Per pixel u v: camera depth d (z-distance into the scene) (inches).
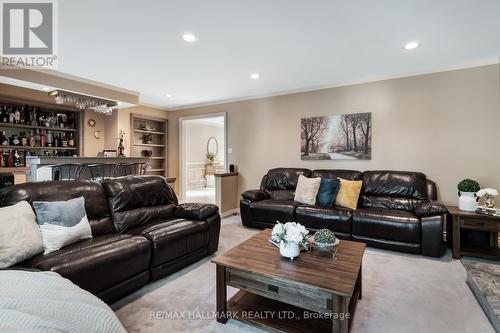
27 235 70.3
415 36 105.5
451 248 119.0
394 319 70.5
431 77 142.6
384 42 110.8
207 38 107.4
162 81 166.9
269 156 196.2
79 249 74.9
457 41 109.7
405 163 150.2
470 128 134.4
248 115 205.3
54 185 91.4
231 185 202.2
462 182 121.7
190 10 87.0
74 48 117.0
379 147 156.9
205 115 232.2
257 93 196.2
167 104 238.2
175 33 103.1
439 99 140.9
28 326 34.8
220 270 68.4
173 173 256.5
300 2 82.6
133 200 109.0
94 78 161.2
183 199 250.7
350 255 73.0
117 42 110.7
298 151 184.1
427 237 111.8
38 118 191.8
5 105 177.2
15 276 48.6
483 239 121.7
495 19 92.0
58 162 146.3
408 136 149.1
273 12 88.3
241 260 69.0
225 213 194.2
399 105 151.2
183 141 250.5
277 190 174.6
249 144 205.2
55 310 39.9
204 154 375.6
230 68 142.6
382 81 155.4
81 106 172.4
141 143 247.6
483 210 112.4
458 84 136.4
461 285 88.8
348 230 128.2
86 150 214.1
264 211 149.7
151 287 86.9
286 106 188.4
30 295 42.2
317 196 147.3
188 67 141.3
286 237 70.1
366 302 78.8
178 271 99.0
